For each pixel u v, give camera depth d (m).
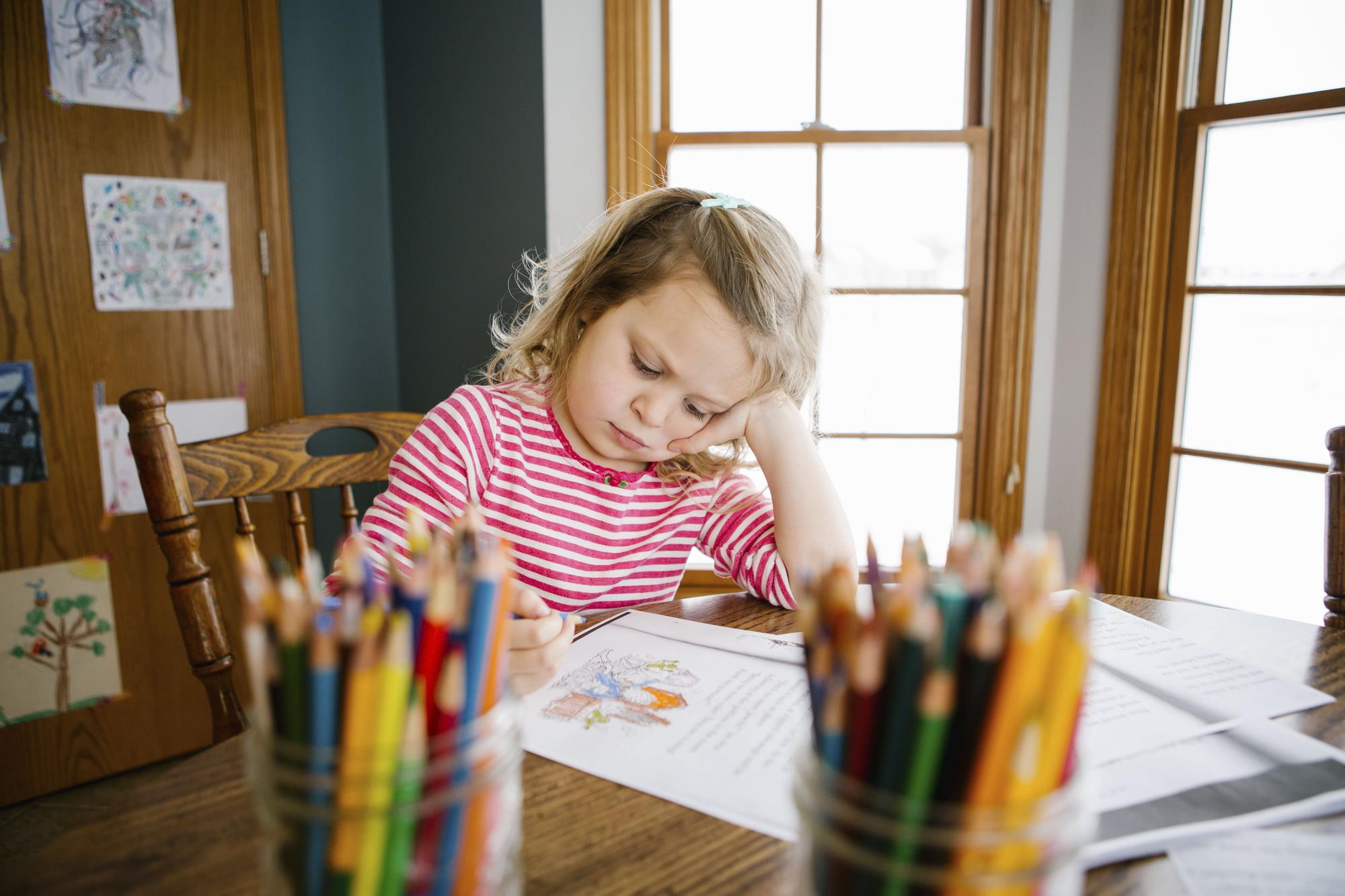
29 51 1.38
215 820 0.42
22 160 1.39
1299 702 0.56
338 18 1.73
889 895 0.26
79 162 1.45
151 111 1.51
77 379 1.48
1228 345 1.56
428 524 0.84
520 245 1.72
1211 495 1.61
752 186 1.71
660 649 0.65
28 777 1.50
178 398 1.59
